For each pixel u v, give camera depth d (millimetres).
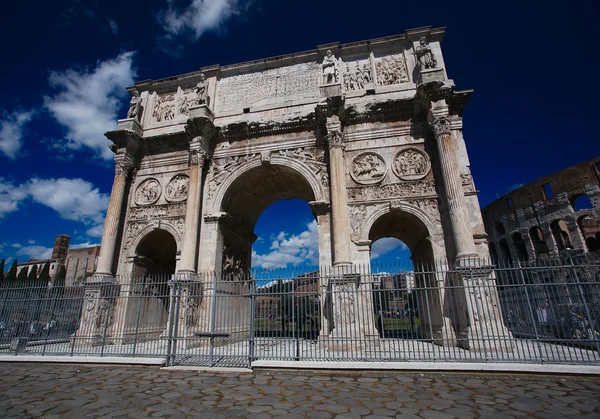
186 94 25766
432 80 19219
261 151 22109
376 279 14203
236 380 10320
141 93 26391
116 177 22516
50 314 16484
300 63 24234
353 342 15344
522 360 11164
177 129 24281
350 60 23516
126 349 17000
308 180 20766
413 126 20500
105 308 19531
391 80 22281
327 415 7039
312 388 9273
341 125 20734
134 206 22984
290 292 13664
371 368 11000
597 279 12414
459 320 16031
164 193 22953
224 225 22125
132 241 22094
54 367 12805
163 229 21922
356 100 21938
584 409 7309
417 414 7070
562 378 9922
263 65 24766
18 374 11547
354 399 8188
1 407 7762
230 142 22906
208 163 22703
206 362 13000
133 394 8812
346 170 20312
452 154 17984
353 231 19000
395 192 19328
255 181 23672
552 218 40094
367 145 20625
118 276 20766
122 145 23266
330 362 11398
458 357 12969
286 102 23172
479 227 17547
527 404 7691
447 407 7520
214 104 24500
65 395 8766
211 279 19844
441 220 18312
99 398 8469
